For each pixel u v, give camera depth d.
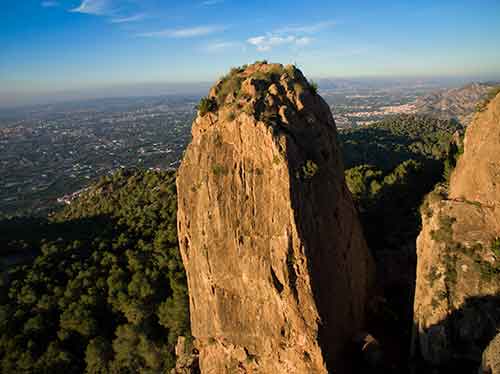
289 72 38.66
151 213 91.75
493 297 34.22
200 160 37.69
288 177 32.34
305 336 32.31
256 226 33.91
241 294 35.09
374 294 44.59
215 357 37.97
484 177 39.38
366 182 75.44
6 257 82.31
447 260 37.78
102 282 68.44
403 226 60.28
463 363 33.25
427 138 180.88
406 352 39.56
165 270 69.50
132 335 58.50
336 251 35.88
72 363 58.03
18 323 63.09
